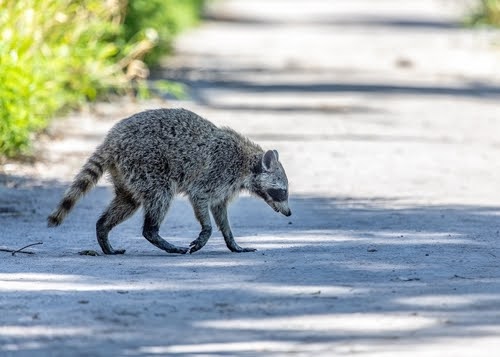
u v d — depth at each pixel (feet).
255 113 105.29
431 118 104.01
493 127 98.27
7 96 74.13
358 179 72.33
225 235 51.72
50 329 36.04
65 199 50.03
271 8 296.30
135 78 119.24
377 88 129.49
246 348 33.96
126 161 50.55
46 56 87.15
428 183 70.85
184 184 51.49
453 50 178.09
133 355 33.30
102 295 40.75
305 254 49.03
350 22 248.11
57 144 84.58
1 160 76.07
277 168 53.52
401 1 335.67
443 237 53.26
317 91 125.70
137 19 125.70
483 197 65.87
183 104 109.91
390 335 35.22
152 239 50.90
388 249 49.93
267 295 40.47
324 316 37.52
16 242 53.31
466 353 33.24
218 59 161.99
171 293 40.98
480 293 40.75
